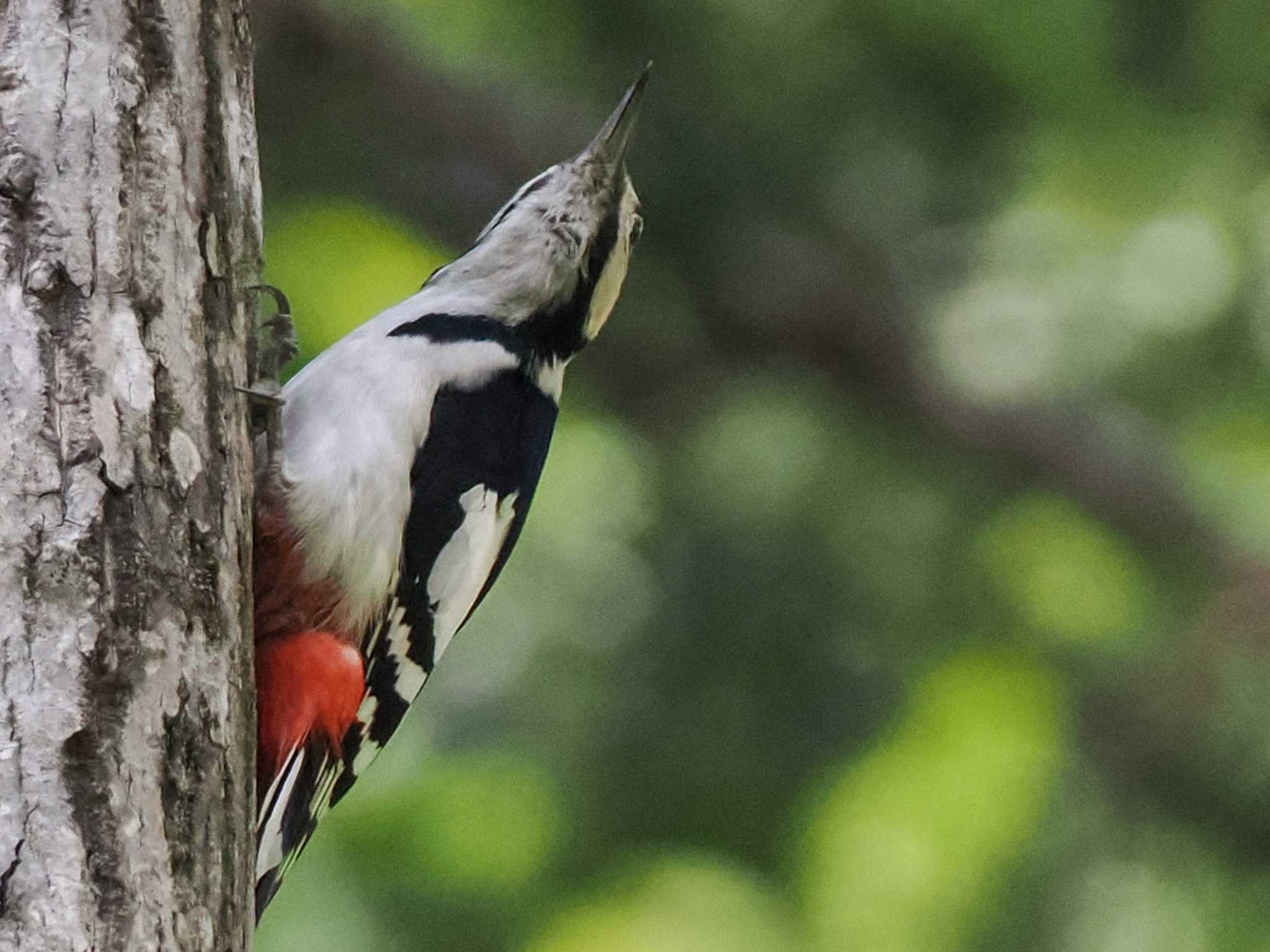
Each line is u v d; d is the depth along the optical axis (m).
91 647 5.09
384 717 7.11
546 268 7.72
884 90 12.49
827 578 12.75
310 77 13.14
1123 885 12.53
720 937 11.66
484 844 11.66
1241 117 12.07
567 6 12.90
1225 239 12.63
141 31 5.75
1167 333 13.19
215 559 5.48
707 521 12.94
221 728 5.35
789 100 12.71
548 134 13.44
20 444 5.21
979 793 12.12
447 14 13.60
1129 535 13.78
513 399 7.41
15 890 4.76
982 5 11.83
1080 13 11.77
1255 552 13.56
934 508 13.55
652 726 11.93
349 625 6.55
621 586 12.45
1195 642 13.34
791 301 13.48
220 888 5.20
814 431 13.73
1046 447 13.70
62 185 5.50
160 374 5.49
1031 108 12.23
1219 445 13.96
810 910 11.79
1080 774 12.76
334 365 6.89
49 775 4.91
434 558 7.04
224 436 5.66
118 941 4.85
